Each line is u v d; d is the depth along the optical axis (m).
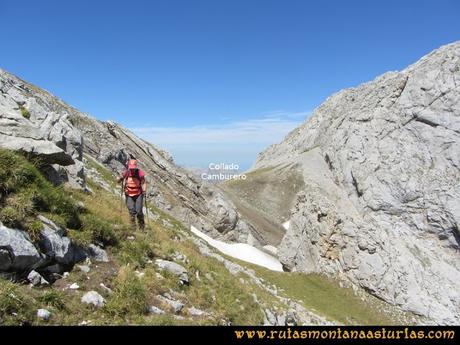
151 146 100.81
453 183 147.50
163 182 84.88
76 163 20.89
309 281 67.50
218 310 13.86
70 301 9.70
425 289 69.69
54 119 23.69
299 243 79.75
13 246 9.34
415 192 150.38
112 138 77.69
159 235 18.95
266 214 184.12
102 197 21.25
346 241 73.25
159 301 11.70
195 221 86.25
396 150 166.00
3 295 8.20
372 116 181.38
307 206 81.31
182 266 15.83
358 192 165.50
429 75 170.75
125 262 12.90
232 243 94.00
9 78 58.62
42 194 11.57
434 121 162.38
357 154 174.38
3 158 11.06
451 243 138.25
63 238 11.20
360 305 64.31
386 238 75.75
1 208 9.91
